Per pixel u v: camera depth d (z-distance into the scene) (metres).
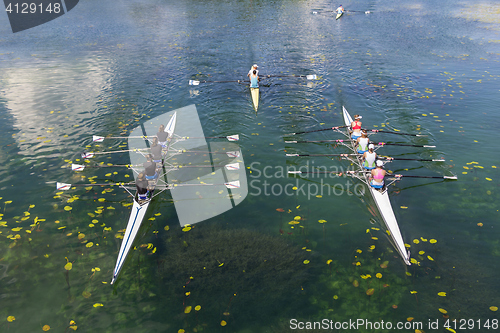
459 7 51.53
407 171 14.48
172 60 29.72
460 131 17.44
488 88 22.55
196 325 8.21
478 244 10.49
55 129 18.14
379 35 37.12
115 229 11.39
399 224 11.45
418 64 27.67
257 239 10.92
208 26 42.47
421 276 9.45
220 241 10.85
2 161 15.23
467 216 11.70
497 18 43.09
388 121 18.78
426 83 23.84
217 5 56.78
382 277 9.46
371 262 9.99
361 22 43.59
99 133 17.84
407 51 31.19
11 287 9.24
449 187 13.28
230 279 9.46
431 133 17.38
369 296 8.92
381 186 12.89
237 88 23.88
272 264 9.97
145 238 11.01
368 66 27.58
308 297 8.93
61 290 9.16
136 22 45.09
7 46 34.09
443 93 22.09
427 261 9.94
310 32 38.94
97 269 9.81
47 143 16.81
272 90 23.42
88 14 50.47
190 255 10.30
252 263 9.99
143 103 21.47
